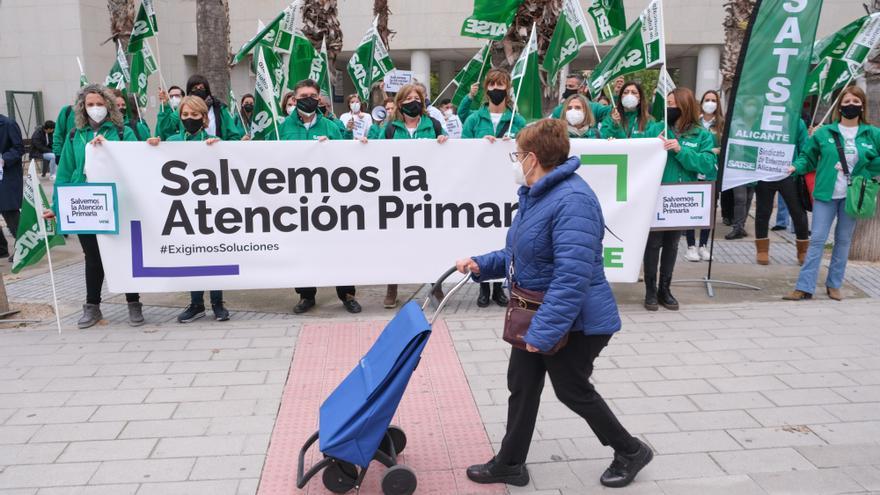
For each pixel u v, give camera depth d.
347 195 6.18
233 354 5.45
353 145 6.11
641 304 6.79
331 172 6.13
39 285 7.95
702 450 3.88
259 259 6.19
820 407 4.41
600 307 3.18
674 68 26.88
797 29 6.34
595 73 6.77
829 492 3.45
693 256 8.77
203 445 3.99
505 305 6.79
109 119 6.11
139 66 7.66
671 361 5.22
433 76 27.44
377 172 6.17
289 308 6.88
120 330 6.10
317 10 11.45
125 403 4.55
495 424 4.24
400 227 6.27
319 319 6.41
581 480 3.61
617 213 6.23
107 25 23.19
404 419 4.32
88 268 6.18
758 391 4.66
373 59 8.92
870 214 6.52
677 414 4.33
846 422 4.20
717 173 6.82
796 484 3.53
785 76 6.45
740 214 10.09
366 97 8.99
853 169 6.50
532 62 6.40
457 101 9.59
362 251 6.28
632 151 6.17
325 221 6.20
